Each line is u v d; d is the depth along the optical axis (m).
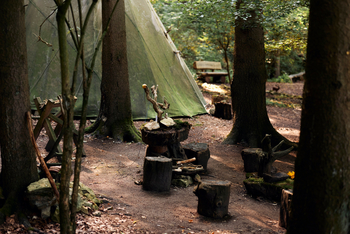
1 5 3.24
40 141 7.39
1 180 3.53
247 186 5.16
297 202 2.30
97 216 3.74
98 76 10.54
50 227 3.36
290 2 6.81
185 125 5.90
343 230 2.18
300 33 11.01
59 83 10.40
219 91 17.09
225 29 13.41
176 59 12.41
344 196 2.15
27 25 10.60
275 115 13.17
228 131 9.99
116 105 8.31
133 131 8.30
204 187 4.10
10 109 3.41
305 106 2.23
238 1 7.83
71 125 2.21
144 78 10.85
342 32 2.04
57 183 3.79
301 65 30.33
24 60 3.47
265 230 3.83
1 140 3.45
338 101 2.08
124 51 8.35
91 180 5.23
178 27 15.94
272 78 26.67
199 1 7.27
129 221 3.74
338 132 2.10
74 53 10.45
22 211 3.41
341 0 2.04
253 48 8.28
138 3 11.74
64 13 2.08
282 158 7.72
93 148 7.33
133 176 5.68
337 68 2.06
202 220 4.04
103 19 8.17
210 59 23.48
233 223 4.02
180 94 11.95
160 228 3.64
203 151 6.19
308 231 2.21
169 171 5.07
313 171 2.17
